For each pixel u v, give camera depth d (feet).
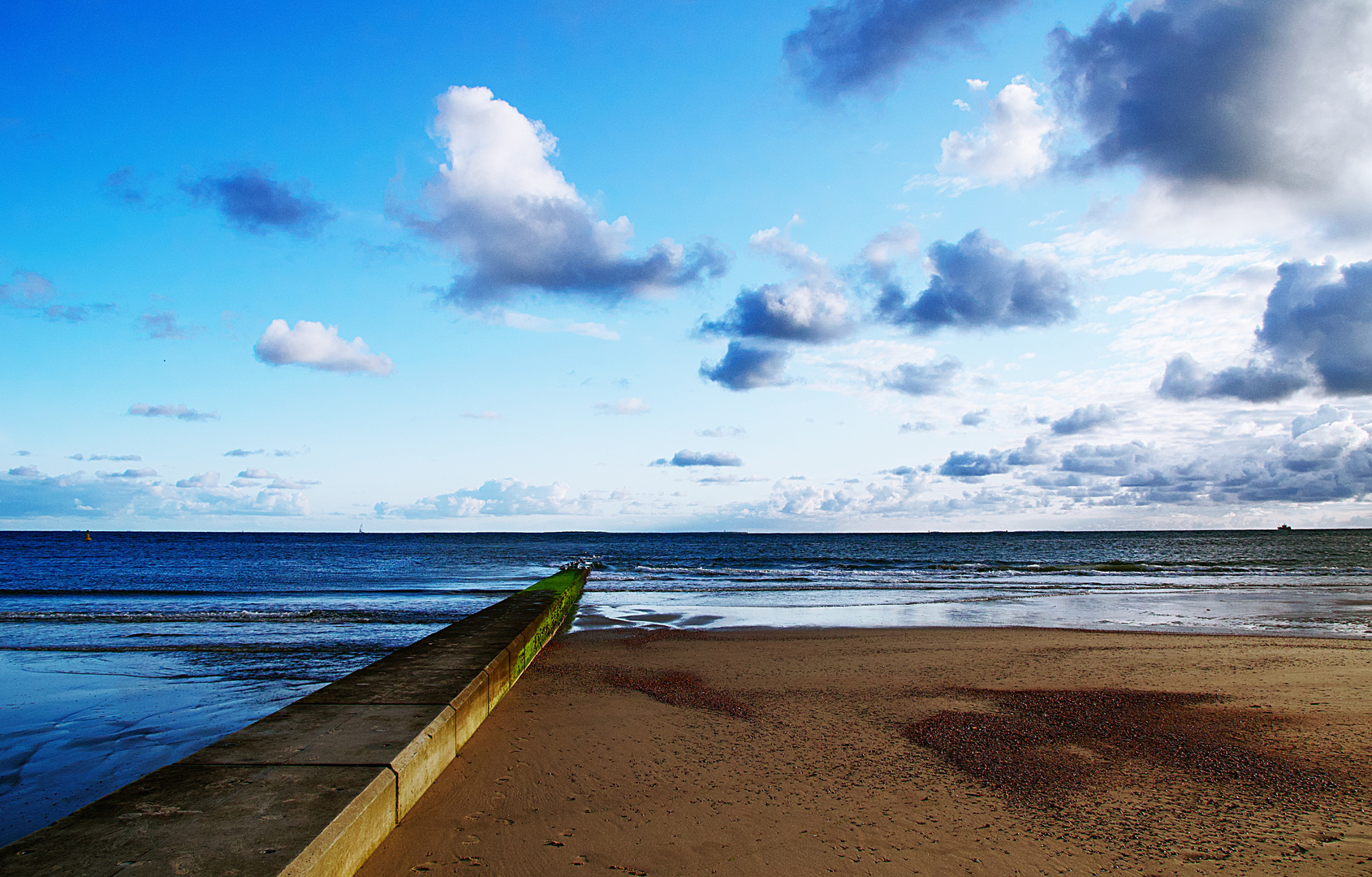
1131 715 23.06
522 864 12.10
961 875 12.05
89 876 8.32
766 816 14.49
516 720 21.65
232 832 9.74
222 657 35.81
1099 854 12.89
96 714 25.48
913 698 25.44
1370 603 61.62
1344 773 17.34
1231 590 76.48
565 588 51.19
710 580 89.97
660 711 23.29
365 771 12.52
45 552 180.96
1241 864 12.54
